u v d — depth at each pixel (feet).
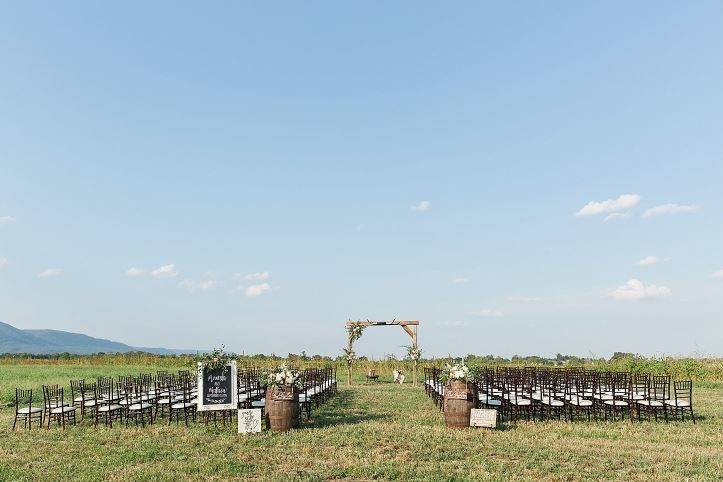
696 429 51.16
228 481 32.99
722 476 33.88
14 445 44.65
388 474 34.01
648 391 57.36
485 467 35.91
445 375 51.49
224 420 53.36
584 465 36.76
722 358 124.16
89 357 204.03
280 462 37.65
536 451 40.52
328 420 56.39
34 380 112.88
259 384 69.77
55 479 33.81
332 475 34.04
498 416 55.67
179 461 38.17
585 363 136.67
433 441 43.88
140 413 59.21
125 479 33.47
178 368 167.43
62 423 53.98
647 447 42.60
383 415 60.39
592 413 60.85
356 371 149.38
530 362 140.46
